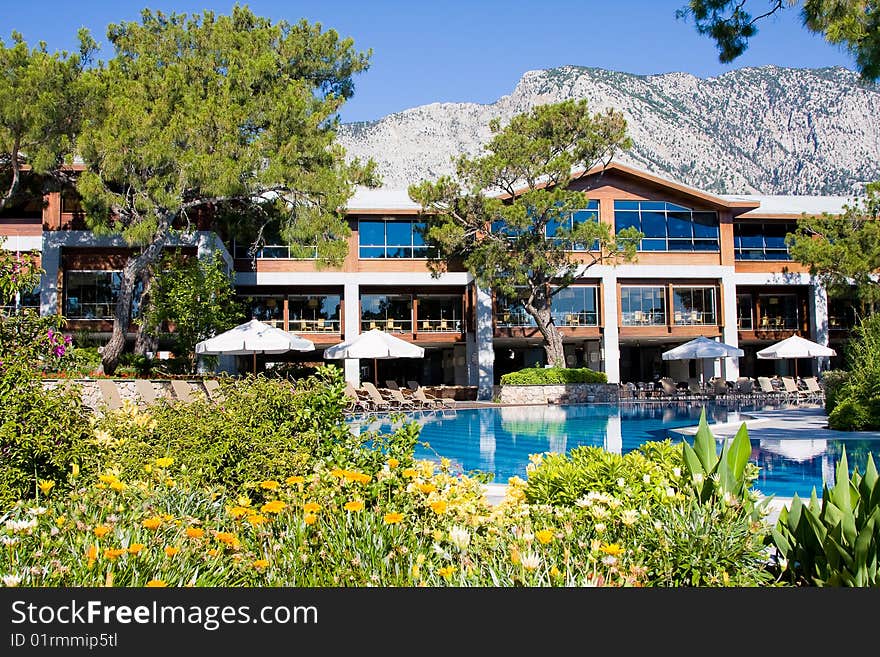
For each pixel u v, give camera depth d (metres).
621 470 5.14
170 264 23.47
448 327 33.78
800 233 33.03
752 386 31.28
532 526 3.87
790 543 3.60
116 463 5.04
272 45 27.92
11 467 4.59
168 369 23.00
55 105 17.45
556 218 27.56
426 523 3.88
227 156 19.61
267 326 22.89
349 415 21.09
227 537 3.44
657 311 33.84
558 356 29.61
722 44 9.87
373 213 31.75
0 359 5.14
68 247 26.20
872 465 3.58
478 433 18.34
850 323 35.59
